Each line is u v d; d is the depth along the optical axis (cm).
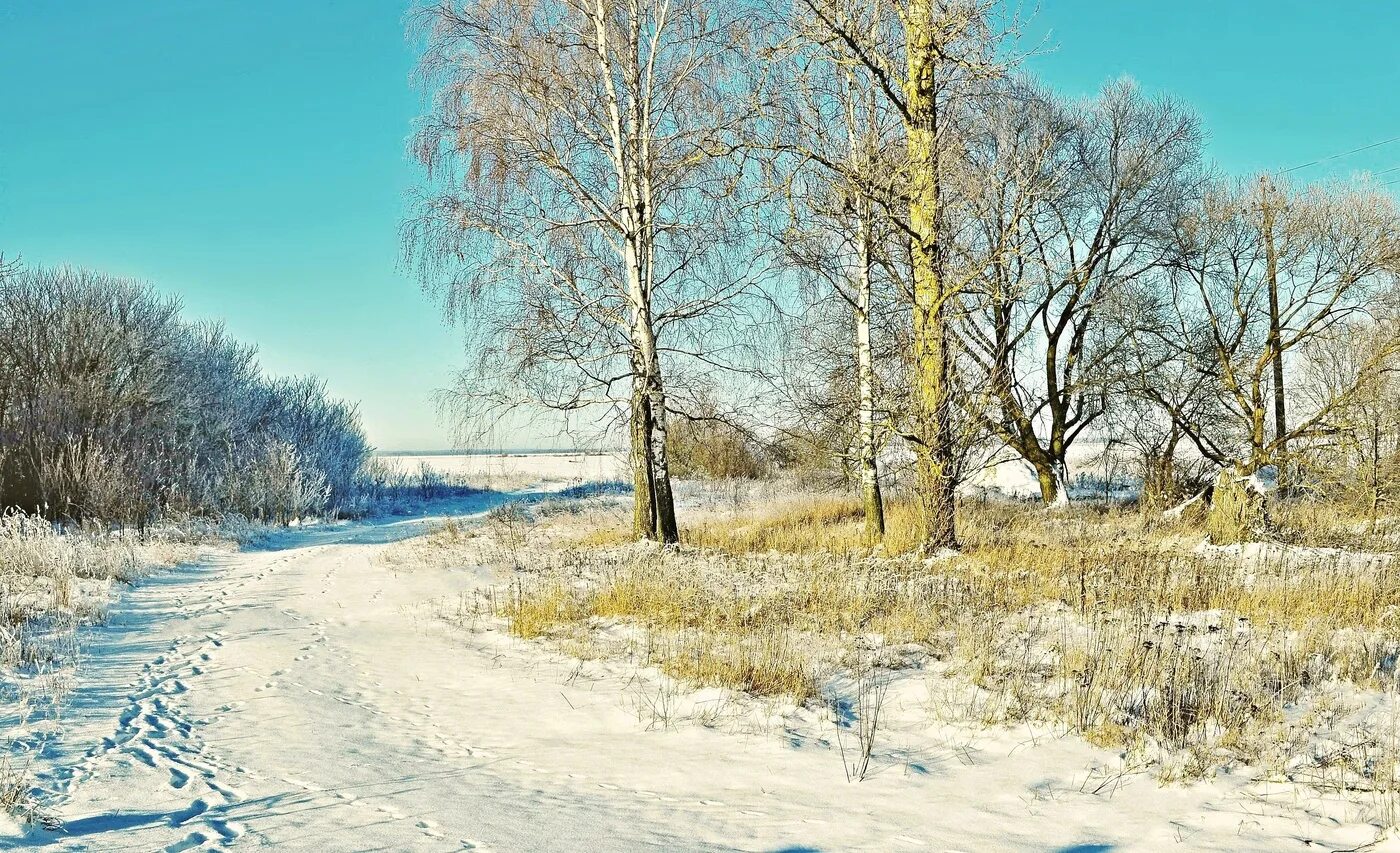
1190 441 2259
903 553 1491
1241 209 1931
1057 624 980
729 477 3158
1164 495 2128
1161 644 830
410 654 1026
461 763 623
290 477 3197
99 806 505
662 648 962
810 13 1412
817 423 1712
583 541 1911
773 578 1334
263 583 1647
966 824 488
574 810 506
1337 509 1838
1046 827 483
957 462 1476
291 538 2672
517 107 1633
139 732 687
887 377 1565
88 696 800
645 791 553
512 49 1628
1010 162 1565
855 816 500
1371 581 1082
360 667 964
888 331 1599
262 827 465
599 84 1700
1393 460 1736
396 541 2352
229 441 3369
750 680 809
